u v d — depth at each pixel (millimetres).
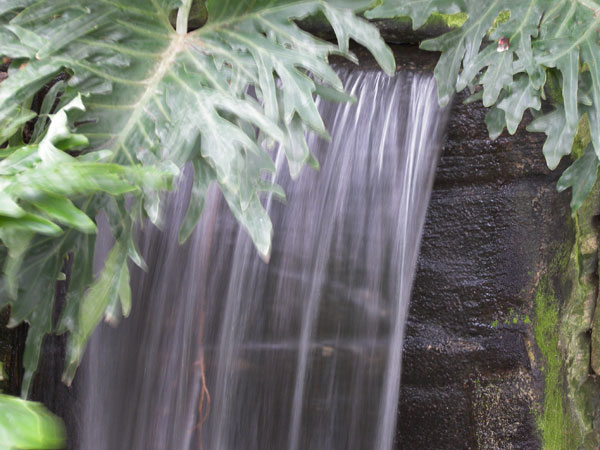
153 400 4070
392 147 3629
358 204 3719
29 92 1848
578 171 2617
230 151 1887
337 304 3836
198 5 3090
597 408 3494
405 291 3738
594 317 3439
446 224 3736
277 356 3969
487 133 3604
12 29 1845
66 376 1908
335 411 3918
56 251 1912
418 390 3781
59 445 833
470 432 3648
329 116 3730
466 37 2326
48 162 1289
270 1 2102
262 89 2018
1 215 1022
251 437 4047
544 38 2355
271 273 3922
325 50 2104
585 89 2441
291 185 3844
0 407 823
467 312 3707
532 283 3615
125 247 1925
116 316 1923
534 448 3537
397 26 3332
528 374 3586
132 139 1944
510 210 3627
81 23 1910
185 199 3885
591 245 3373
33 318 1906
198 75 2000
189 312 3982
